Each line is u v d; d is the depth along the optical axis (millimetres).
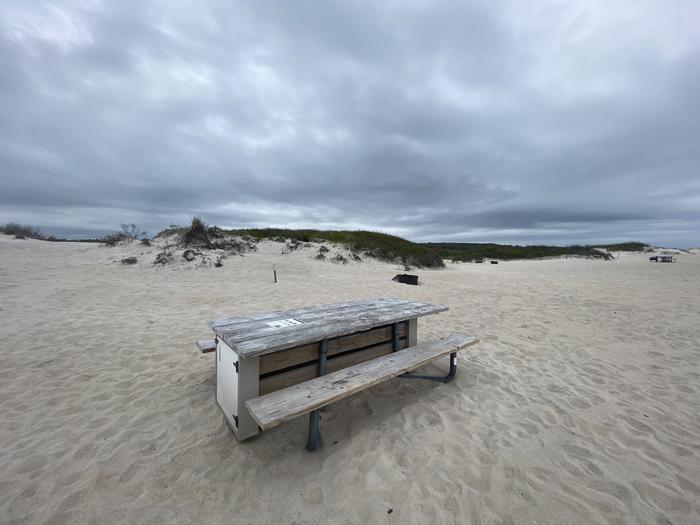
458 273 18781
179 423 2762
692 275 16688
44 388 3266
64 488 2039
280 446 2504
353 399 3254
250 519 1846
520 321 6527
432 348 3465
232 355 2578
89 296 7383
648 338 5438
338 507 1936
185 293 8336
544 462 2373
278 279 11703
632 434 2752
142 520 1825
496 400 3297
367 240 24031
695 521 1896
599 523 1864
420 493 2049
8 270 9883
